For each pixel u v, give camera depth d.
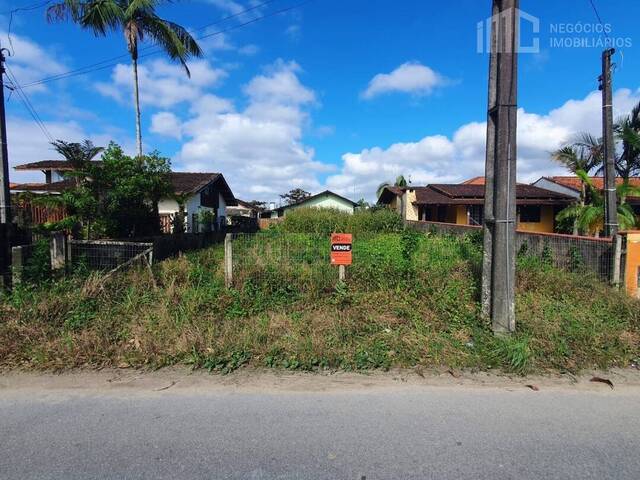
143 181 11.02
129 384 3.69
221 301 5.55
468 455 2.61
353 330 4.85
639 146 11.56
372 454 2.62
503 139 4.61
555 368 4.07
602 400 3.43
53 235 6.52
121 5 15.28
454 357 4.20
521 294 6.16
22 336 4.49
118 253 6.88
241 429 2.92
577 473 2.44
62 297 5.34
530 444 2.75
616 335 4.71
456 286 6.02
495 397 3.47
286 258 7.29
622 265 6.95
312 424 2.99
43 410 3.21
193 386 3.66
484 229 4.99
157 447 2.69
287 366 4.07
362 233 17.44
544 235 8.62
